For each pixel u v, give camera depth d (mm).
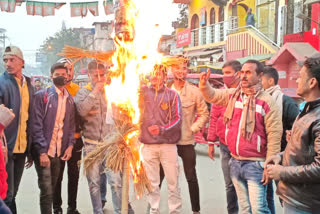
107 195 5645
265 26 18797
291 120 3771
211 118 4426
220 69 11625
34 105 3799
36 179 6695
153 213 3977
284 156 2475
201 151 9547
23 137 3799
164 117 3881
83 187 6094
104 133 4078
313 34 13359
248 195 3379
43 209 3791
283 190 2424
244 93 3330
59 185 4469
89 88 4215
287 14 16266
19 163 3863
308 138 2285
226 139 3420
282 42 16625
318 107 2285
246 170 3254
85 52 2664
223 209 4969
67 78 3979
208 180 6543
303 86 2377
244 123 3236
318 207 2273
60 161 4238
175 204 4012
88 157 2844
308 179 2238
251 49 17906
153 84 3740
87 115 4078
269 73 3924
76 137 4391
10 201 3617
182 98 4371
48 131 3838
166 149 3928
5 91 3658
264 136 3230
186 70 4461
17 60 3729
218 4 21766
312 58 2365
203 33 23625
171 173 3965
